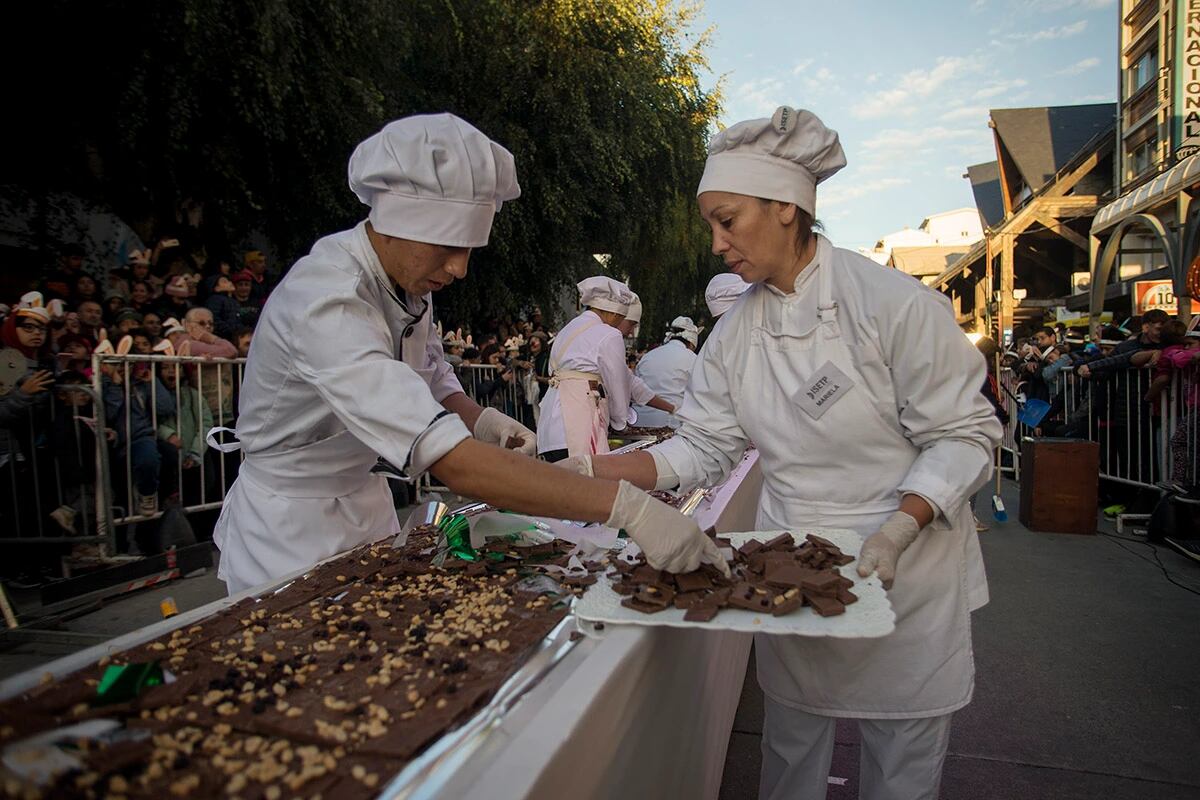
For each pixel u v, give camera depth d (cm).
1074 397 820
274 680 110
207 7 564
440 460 134
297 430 173
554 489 134
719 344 193
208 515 528
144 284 580
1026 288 3278
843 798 262
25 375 440
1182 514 566
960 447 159
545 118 1020
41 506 441
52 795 79
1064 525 629
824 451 175
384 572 163
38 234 636
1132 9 2045
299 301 151
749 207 165
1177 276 1165
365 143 163
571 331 464
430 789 83
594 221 1227
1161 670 354
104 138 626
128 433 458
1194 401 572
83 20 564
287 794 82
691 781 167
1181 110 1767
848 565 149
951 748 290
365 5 699
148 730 96
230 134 670
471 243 162
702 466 197
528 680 109
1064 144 3064
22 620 367
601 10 1078
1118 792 260
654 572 143
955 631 172
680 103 1316
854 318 165
